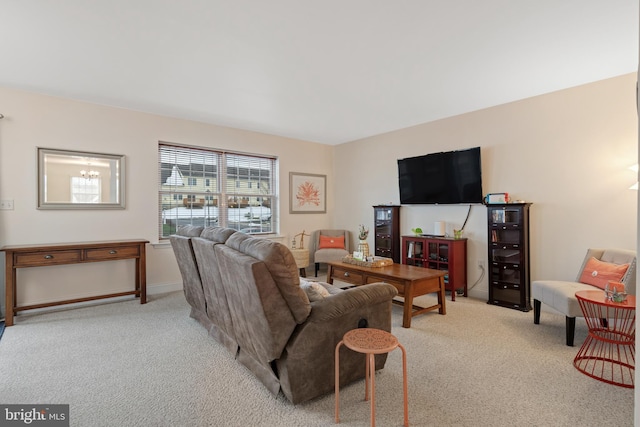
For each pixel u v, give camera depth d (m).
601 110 3.21
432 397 1.91
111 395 1.92
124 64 2.83
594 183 3.27
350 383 2.07
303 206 5.83
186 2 1.97
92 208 3.81
